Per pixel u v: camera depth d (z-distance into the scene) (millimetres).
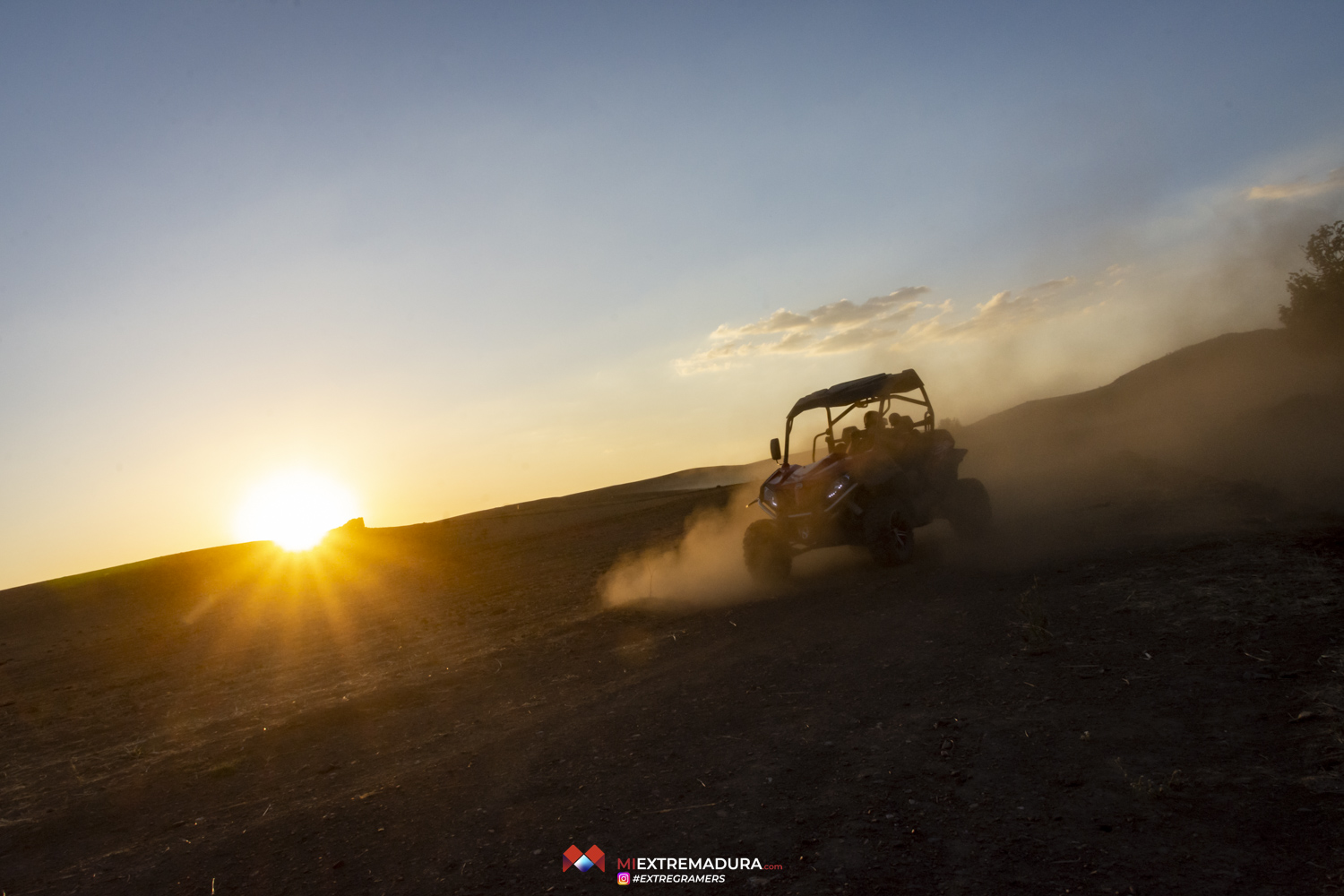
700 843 3762
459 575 24531
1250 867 2871
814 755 4613
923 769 4164
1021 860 3166
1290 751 3641
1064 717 4488
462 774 5324
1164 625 5719
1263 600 5777
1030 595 7281
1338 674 4312
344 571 35781
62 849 5121
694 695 6309
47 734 9062
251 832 4836
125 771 6762
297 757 6414
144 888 4250
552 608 12836
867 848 3463
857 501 10547
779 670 6570
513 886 3611
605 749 5375
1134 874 2949
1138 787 3555
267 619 19719
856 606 8531
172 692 10711
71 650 19438
